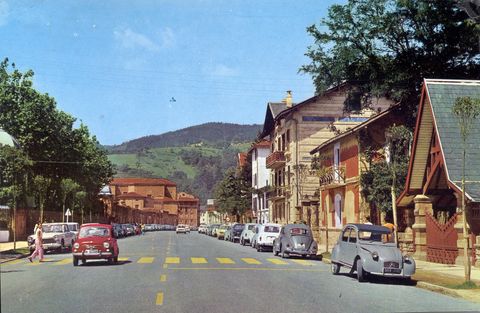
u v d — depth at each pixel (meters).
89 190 67.75
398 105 35.16
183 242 50.72
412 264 17.00
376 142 35.06
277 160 56.25
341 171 38.56
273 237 34.34
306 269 21.64
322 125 51.84
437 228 23.77
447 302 12.88
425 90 23.77
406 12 34.06
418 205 25.44
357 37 35.97
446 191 25.89
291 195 52.84
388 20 34.56
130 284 15.18
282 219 58.44
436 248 23.78
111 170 77.94
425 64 34.59
